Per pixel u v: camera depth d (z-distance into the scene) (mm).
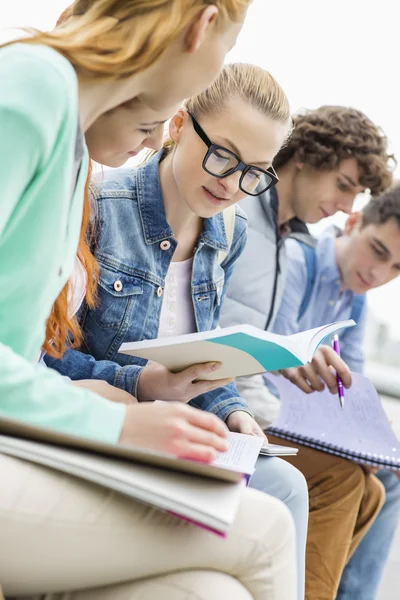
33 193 876
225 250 1619
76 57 916
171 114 1054
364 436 1833
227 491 836
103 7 942
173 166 1458
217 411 1556
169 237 1495
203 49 970
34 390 825
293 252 2240
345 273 2279
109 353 1475
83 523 825
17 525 802
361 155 2088
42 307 954
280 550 910
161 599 861
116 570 855
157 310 1513
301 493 1462
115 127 1049
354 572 2041
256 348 1109
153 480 820
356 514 1875
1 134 820
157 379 1356
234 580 893
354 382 1938
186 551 866
